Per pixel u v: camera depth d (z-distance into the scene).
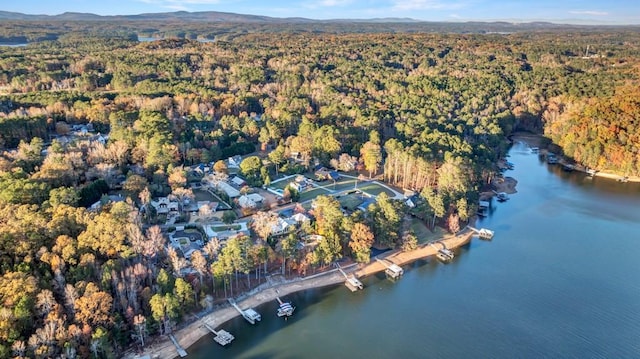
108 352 103.81
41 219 128.25
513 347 119.12
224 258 129.38
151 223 162.38
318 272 147.88
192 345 115.81
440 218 184.00
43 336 97.19
